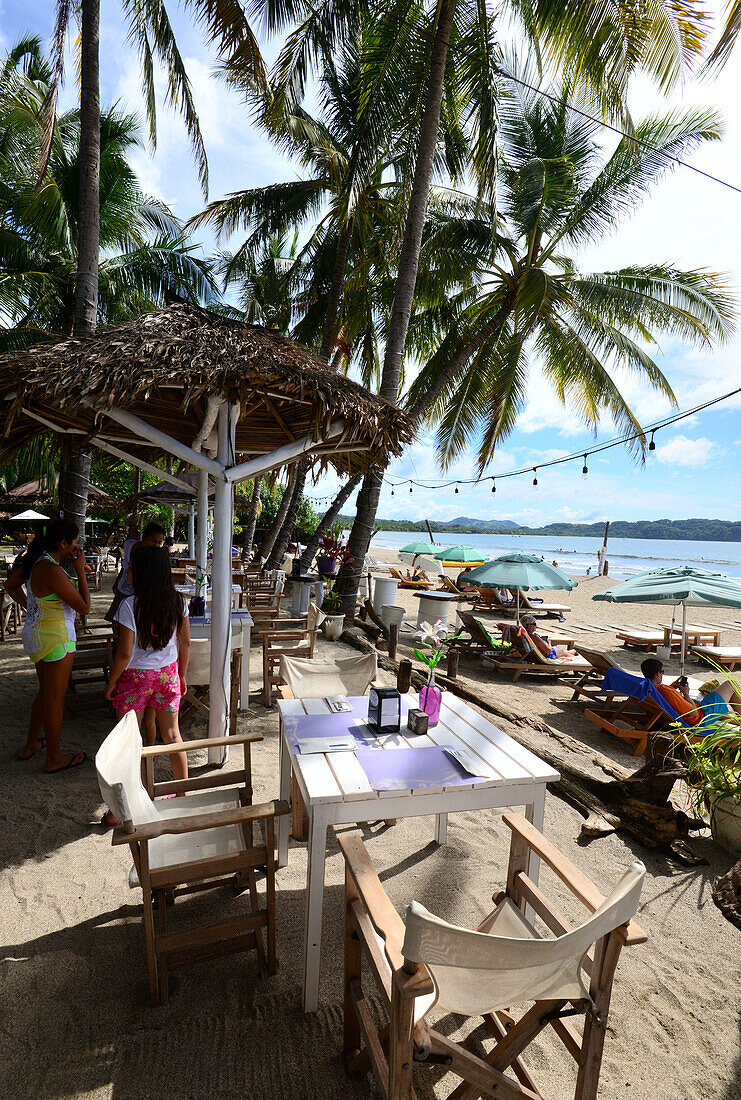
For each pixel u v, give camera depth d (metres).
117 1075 1.82
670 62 6.41
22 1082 1.78
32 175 11.80
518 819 1.98
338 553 15.49
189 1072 1.84
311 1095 1.78
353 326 11.93
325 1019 2.06
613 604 17.53
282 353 3.70
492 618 13.23
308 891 2.05
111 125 12.67
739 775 3.46
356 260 12.41
